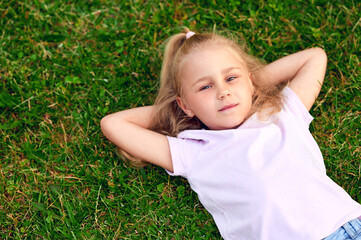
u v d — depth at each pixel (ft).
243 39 9.56
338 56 9.31
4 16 9.95
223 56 7.77
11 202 8.29
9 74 9.40
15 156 8.70
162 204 8.32
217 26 9.88
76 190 8.53
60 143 8.87
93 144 8.81
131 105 9.27
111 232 8.11
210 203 7.72
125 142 8.06
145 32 9.92
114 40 9.87
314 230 6.77
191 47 7.98
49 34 9.81
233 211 7.40
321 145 8.68
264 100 8.12
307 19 9.84
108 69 9.59
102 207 8.30
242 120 7.74
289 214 6.88
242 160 7.31
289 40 9.76
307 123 8.06
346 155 8.51
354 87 8.98
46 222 8.07
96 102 9.16
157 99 8.74
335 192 7.12
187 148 7.94
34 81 9.32
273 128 7.54
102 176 8.55
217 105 7.52
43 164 8.62
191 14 10.06
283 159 7.18
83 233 8.04
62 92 9.21
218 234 8.07
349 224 6.81
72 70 9.52
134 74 9.53
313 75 8.38
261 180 7.06
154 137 8.07
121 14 10.09
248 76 8.13
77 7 10.12
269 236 6.97
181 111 8.86
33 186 8.46
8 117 9.14
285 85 8.75
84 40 9.91
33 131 9.02
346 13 9.71
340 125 8.77
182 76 7.97
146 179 8.55
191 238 8.13
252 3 10.05
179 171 7.92
